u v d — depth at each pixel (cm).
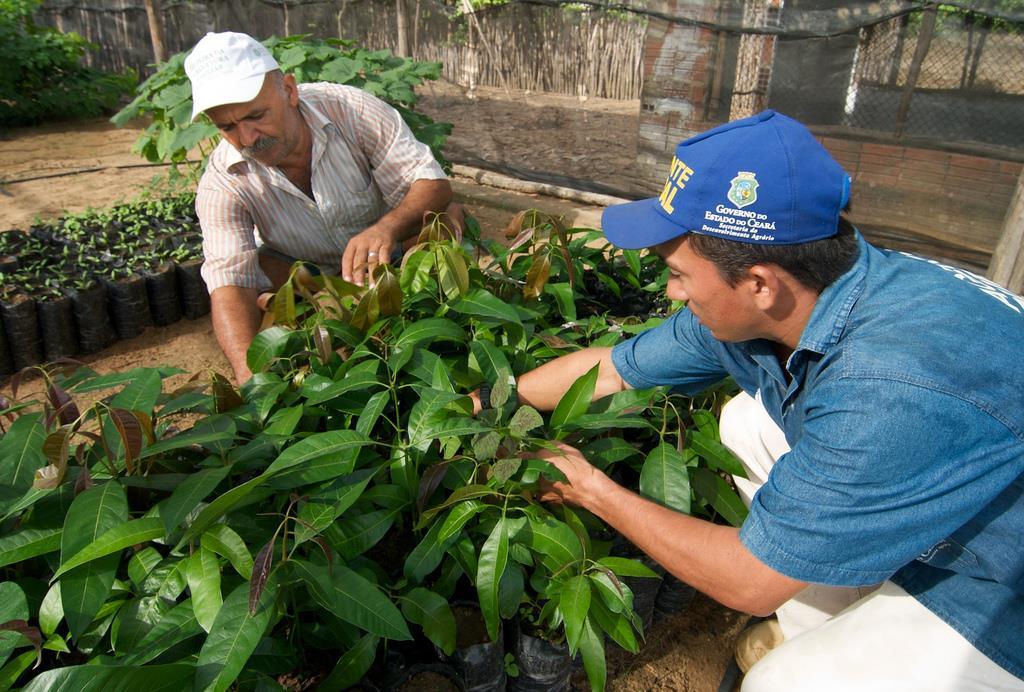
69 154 826
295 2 826
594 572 178
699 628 238
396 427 196
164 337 438
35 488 157
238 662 136
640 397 202
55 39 980
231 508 170
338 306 221
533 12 738
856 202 523
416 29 764
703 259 142
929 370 127
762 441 206
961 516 132
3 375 394
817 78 519
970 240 489
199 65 250
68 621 144
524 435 178
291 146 280
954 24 457
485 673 190
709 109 590
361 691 182
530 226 274
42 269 439
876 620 160
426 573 177
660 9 592
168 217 522
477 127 771
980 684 149
